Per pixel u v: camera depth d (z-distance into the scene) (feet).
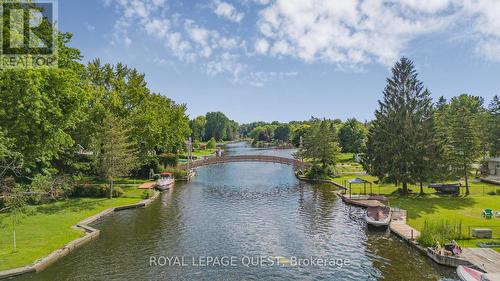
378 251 91.61
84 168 161.07
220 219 125.29
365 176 232.53
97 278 73.51
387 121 172.14
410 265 81.51
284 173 279.49
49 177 105.91
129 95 187.32
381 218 112.88
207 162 307.99
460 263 78.33
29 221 108.88
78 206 134.41
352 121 399.85
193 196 172.55
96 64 189.16
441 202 143.95
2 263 75.56
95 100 165.17
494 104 300.81
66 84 102.89
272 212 137.49
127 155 157.99
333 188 199.21
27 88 88.69
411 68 170.81
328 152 245.45
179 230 110.42
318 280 74.18
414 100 166.91
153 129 195.62
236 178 247.09
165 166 250.57
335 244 97.81
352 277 75.51
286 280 74.08
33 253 82.12
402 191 166.71
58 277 73.36
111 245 94.73
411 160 161.27
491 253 82.17
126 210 137.80
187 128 357.20
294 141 508.53
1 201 114.21
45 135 101.19
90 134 158.81
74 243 91.50
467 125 160.35
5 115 88.33
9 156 87.51
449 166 162.30
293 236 105.29
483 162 227.20
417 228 107.65
